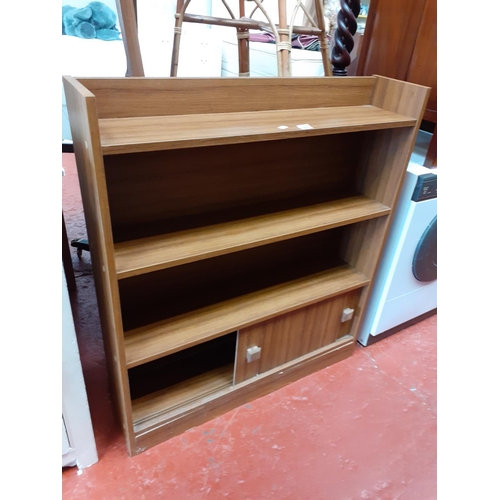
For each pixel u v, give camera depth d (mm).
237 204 1368
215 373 1504
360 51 1765
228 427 1420
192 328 1262
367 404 1551
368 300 1739
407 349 1830
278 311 1357
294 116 1145
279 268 1604
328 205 1424
